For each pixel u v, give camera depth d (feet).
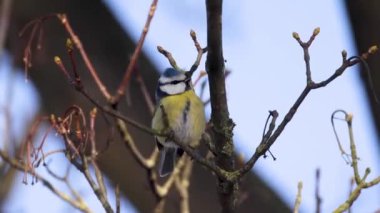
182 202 33.42
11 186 41.45
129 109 43.88
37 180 30.81
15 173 41.47
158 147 35.94
